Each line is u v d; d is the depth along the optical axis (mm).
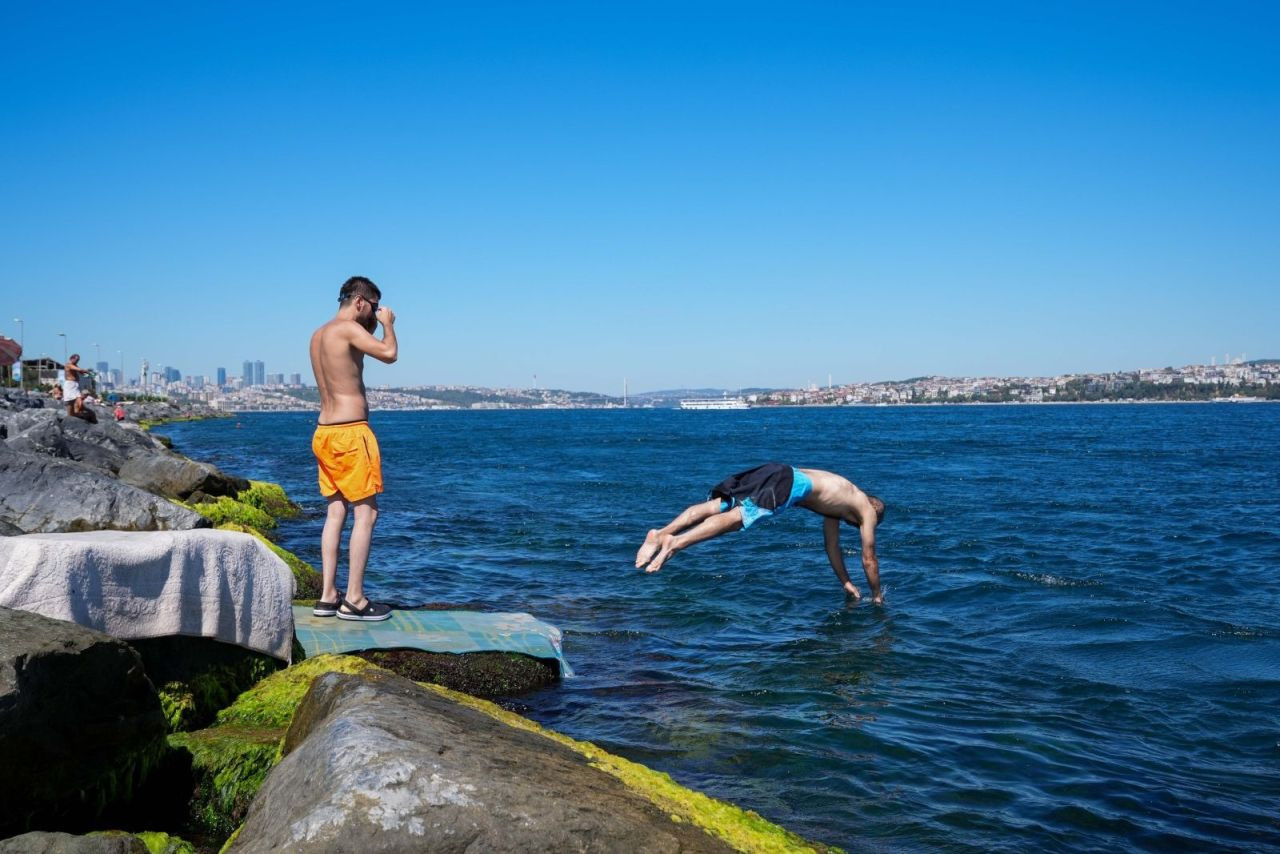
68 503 6730
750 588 10516
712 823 3350
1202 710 6277
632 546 13719
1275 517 17297
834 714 6160
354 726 3061
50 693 3430
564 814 2842
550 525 16219
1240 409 168375
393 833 2623
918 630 8555
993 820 4582
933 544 13805
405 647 6336
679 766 5230
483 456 41812
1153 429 72562
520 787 2891
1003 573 11297
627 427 100812
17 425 13664
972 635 8359
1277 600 9859
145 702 3875
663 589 10461
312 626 6555
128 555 4461
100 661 3645
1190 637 8219
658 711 6184
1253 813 4699
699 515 8586
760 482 8766
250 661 5223
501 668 6523
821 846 4188
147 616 4547
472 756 3035
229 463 34594
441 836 2652
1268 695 6594
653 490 23484
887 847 4285
